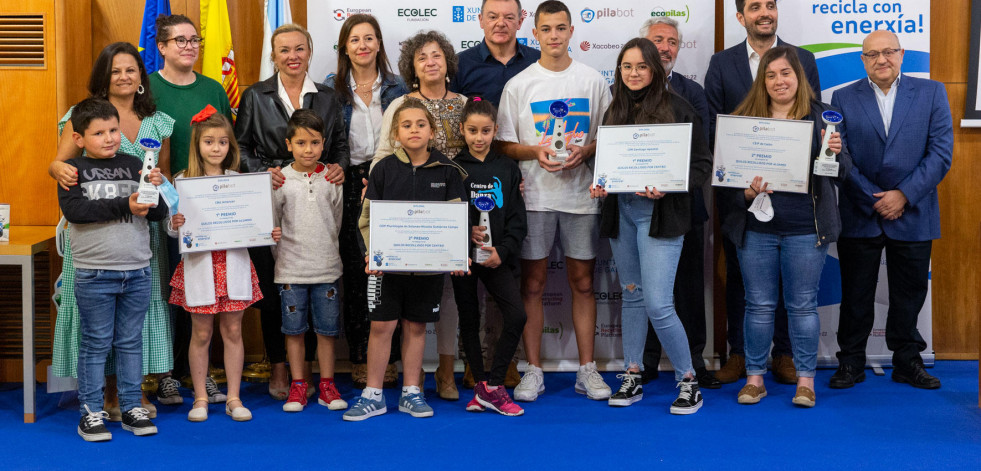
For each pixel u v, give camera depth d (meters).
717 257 4.33
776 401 3.62
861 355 3.94
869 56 3.83
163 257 3.48
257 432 3.22
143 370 3.41
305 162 3.49
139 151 3.40
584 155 3.64
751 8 3.90
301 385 3.59
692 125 3.44
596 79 3.76
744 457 2.88
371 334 3.42
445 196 3.38
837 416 3.37
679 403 3.43
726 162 3.49
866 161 3.86
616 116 3.52
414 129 3.33
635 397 3.62
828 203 3.42
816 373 4.16
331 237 3.57
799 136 3.40
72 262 3.30
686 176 3.35
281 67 3.66
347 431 3.22
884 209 3.78
